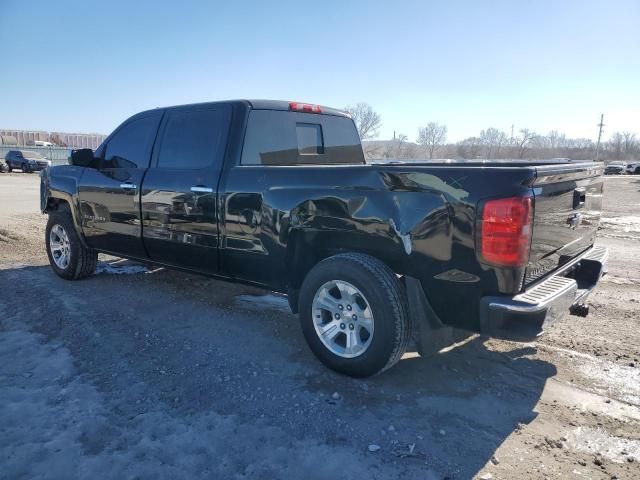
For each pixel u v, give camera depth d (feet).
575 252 13.08
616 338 15.33
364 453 9.45
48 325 15.42
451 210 10.47
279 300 18.31
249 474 8.77
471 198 10.23
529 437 10.08
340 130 18.40
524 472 9.00
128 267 22.68
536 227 10.38
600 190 14.55
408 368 13.00
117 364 12.87
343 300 12.06
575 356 13.94
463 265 10.48
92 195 18.54
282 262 13.32
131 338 14.55
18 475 8.55
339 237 12.27
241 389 11.73
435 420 10.62
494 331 10.32
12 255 25.23
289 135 16.19
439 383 12.23
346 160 18.75
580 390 12.04
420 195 10.87
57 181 20.12
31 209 46.47
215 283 20.43
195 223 15.10
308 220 12.56
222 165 14.52
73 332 14.83
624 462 9.36
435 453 9.49
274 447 9.55
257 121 15.03
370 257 11.77
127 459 9.04
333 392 11.65
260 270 14.02
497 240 9.98
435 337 11.66
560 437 10.11
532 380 12.51
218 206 14.38
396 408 11.03
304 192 12.59
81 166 18.84
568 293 10.91
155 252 16.87
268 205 13.26
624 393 11.91
